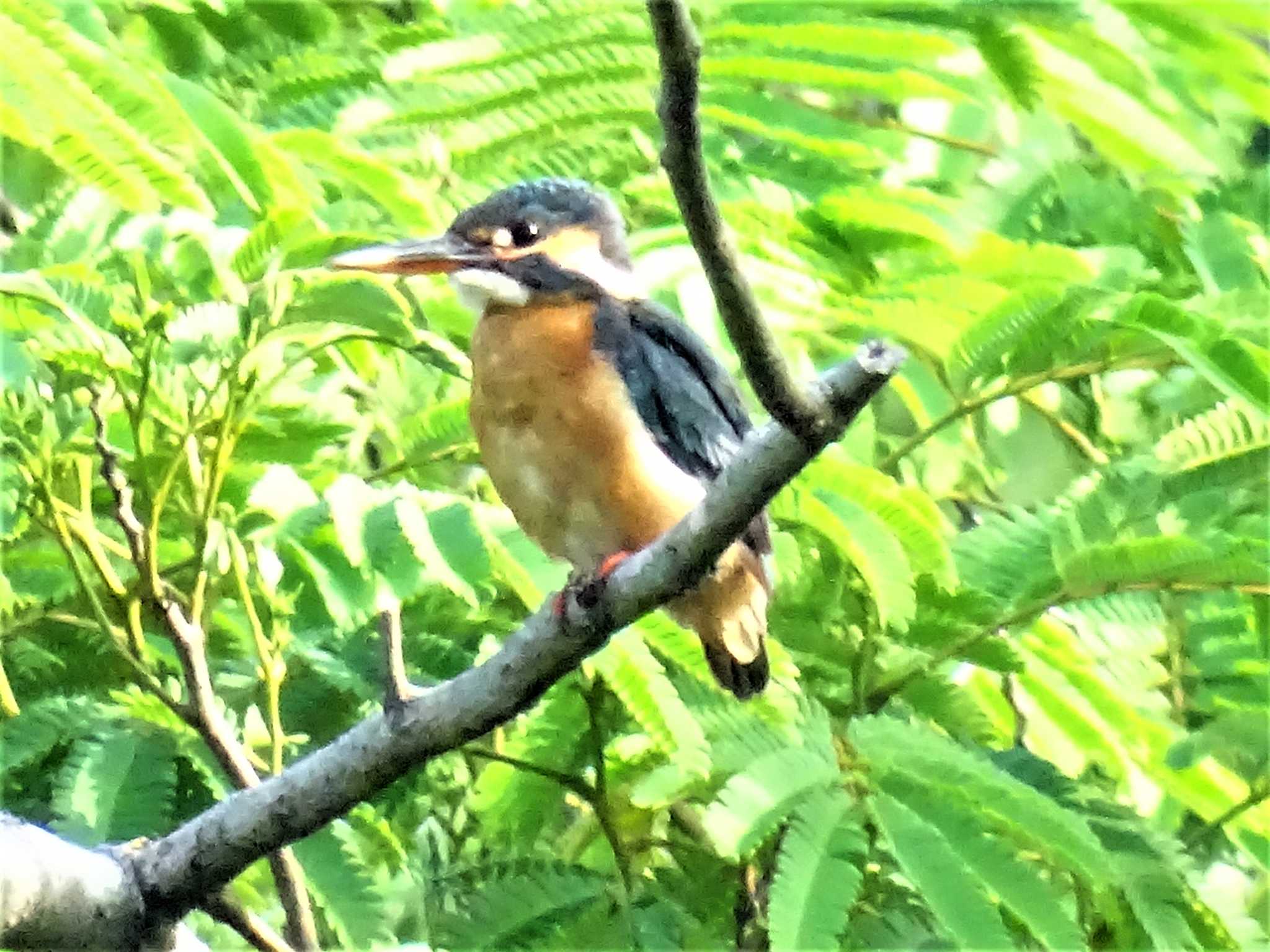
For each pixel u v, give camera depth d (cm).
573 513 497
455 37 533
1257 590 482
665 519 493
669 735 436
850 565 516
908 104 672
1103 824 468
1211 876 519
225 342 426
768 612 521
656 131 543
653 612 426
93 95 394
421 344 491
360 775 390
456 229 512
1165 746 529
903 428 629
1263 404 450
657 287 525
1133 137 610
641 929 465
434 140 530
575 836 543
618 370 497
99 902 386
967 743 489
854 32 536
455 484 539
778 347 319
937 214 568
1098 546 487
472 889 464
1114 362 487
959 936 387
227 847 393
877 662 522
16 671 472
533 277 508
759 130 550
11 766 457
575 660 389
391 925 475
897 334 512
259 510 426
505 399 496
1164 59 615
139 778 450
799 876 390
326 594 390
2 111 395
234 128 443
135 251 434
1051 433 659
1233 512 495
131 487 448
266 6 638
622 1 519
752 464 352
